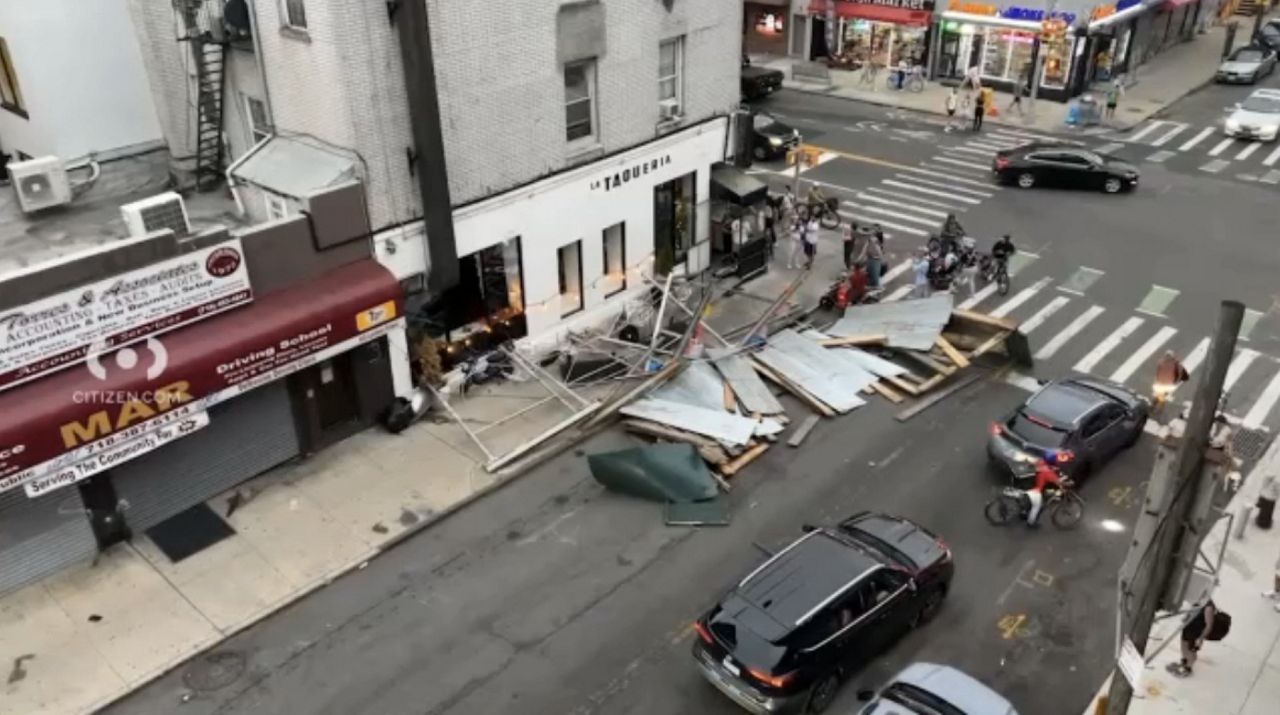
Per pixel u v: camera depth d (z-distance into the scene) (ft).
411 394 70.13
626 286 84.64
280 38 63.82
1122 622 33.88
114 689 49.67
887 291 88.79
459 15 64.23
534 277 76.23
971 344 78.33
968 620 53.42
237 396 61.26
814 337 78.43
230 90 71.41
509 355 74.38
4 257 61.00
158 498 60.29
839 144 126.52
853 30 158.30
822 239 98.73
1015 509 59.52
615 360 74.43
